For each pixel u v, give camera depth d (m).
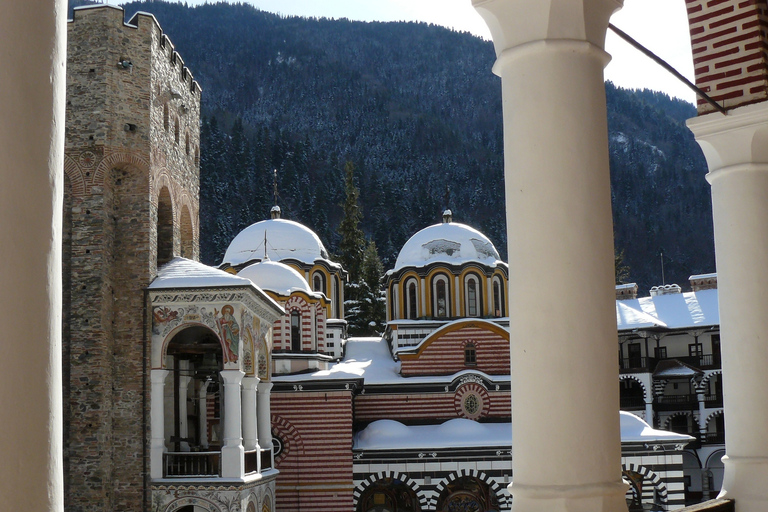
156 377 34.31
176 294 34.44
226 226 147.38
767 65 11.43
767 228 10.95
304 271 56.03
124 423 34.22
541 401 6.55
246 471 34.97
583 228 6.70
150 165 35.75
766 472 10.46
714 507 10.12
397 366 53.12
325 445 45.75
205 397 40.56
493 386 49.16
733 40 11.53
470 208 178.88
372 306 91.12
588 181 6.78
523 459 6.65
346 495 45.38
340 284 58.16
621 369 63.78
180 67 41.09
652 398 64.19
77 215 34.44
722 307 11.08
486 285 54.91
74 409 33.47
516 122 6.89
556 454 6.50
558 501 6.41
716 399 64.69
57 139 4.19
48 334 4.07
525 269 6.71
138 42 36.06
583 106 6.86
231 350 34.19
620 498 6.61
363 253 97.62
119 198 35.56
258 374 39.25
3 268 3.87
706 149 11.47
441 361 50.44
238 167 158.88
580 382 6.55
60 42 4.24
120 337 34.72
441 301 55.06
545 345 6.57
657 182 188.62
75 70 35.22
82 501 32.94
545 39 6.81
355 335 89.50
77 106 34.97
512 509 6.67
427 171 191.38
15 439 3.86
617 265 96.31
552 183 6.71
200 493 33.44
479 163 199.38
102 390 33.56
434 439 46.09
